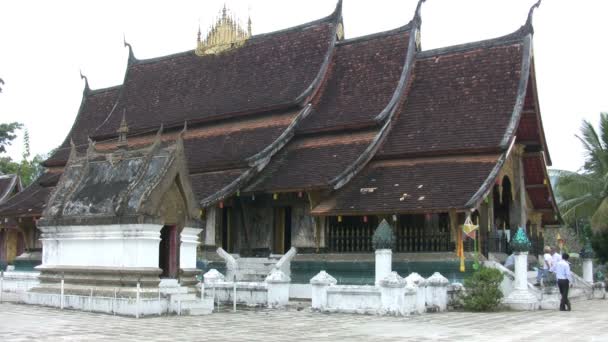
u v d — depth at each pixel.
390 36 31.97
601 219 37.38
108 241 18.17
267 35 35.44
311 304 21.55
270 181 27.78
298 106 30.72
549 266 24.94
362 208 24.97
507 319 17.83
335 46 33.38
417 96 29.72
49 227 19.59
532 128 29.70
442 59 30.44
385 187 26.00
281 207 29.02
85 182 20.23
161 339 12.55
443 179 25.31
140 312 16.75
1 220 39.38
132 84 39.75
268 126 31.09
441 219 24.89
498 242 27.56
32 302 19.56
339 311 19.08
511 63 28.42
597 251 41.66
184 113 34.41
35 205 34.59
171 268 18.80
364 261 25.45
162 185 18.11
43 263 19.86
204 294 20.27
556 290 23.12
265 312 19.28
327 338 13.16
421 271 24.48
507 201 30.69
